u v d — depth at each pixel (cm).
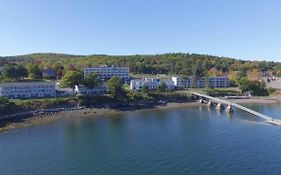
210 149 10525
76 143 11706
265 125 14375
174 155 9950
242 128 13738
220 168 8731
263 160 9300
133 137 12475
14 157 10044
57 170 8856
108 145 11338
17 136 12875
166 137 12356
